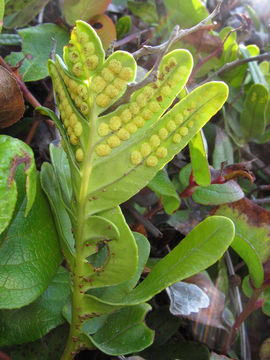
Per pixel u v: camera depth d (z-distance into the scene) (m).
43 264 0.09
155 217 0.15
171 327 0.13
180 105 0.08
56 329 0.11
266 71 0.20
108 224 0.08
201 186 0.13
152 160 0.08
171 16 0.17
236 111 0.19
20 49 0.16
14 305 0.08
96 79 0.07
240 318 0.13
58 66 0.08
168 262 0.09
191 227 0.14
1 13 0.09
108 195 0.08
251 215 0.12
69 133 0.08
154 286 0.08
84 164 0.08
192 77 0.16
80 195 0.08
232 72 0.18
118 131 0.08
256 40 0.23
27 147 0.08
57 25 0.15
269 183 0.20
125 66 0.07
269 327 0.16
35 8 0.15
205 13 0.16
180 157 0.15
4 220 0.07
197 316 0.12
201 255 0.08
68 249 0.09
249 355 0.15
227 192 0.13
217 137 0.16
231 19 0.22
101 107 0.07
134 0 0.21
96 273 0.08
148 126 0.08
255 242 0.12
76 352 0.09
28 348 0.11
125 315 0.09
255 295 0.13
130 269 0.08
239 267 0.16
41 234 0.09
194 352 0.13
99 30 0.15
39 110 0.09
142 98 0.07
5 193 0.07
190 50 0.17
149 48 0.07
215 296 0.13
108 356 0.12
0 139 0.08
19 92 0.09
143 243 0.10
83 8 0.14
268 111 0.19
